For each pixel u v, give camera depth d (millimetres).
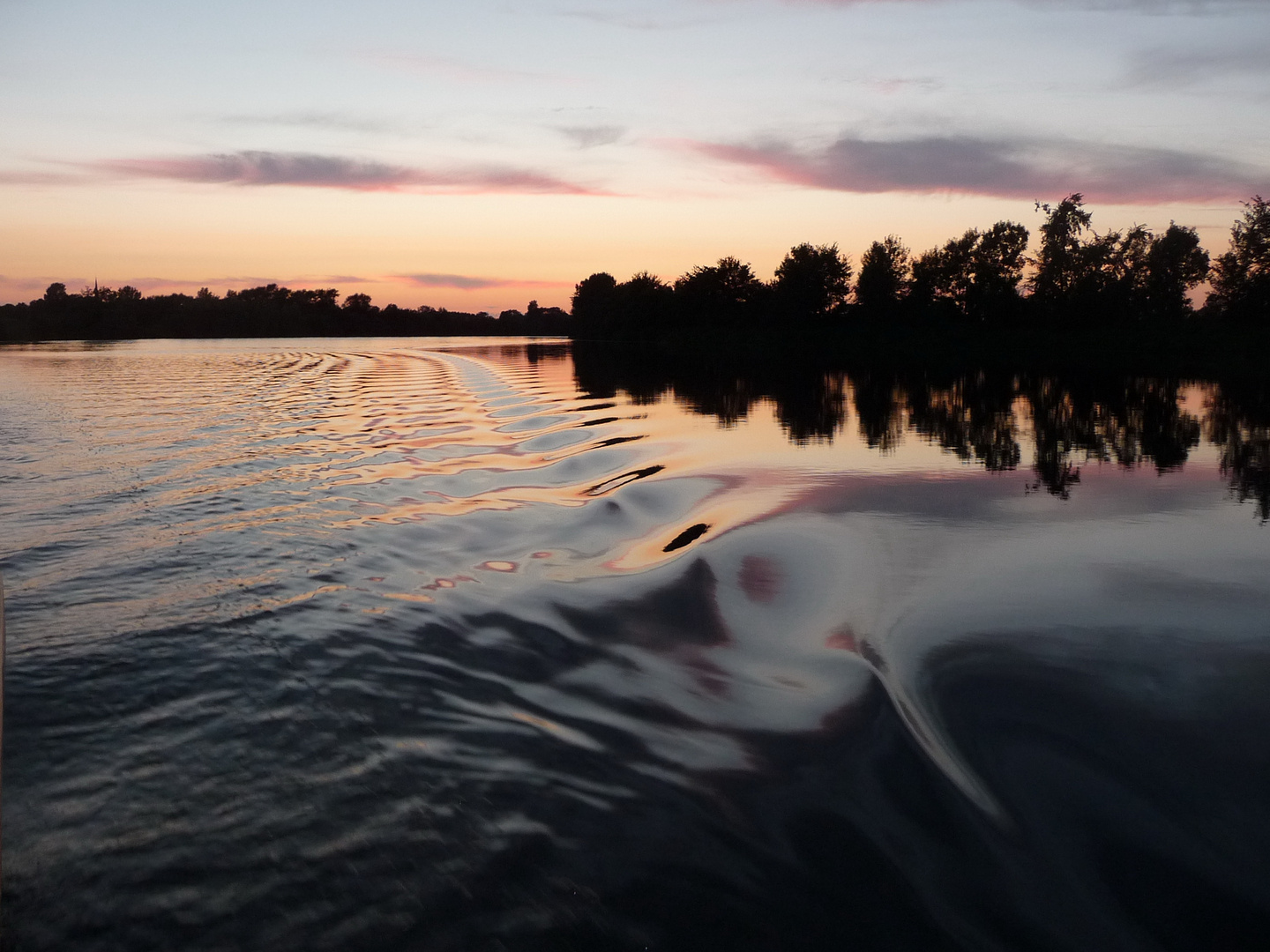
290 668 4789
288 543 7250
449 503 8758
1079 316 55062
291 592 6027
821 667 4848
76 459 11492
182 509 8477
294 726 4141
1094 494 9414
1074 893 3033
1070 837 3342
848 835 3342
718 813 3477
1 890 2947
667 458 11609
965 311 63531
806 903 2975
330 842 3268
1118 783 3707
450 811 3467
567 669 4805
